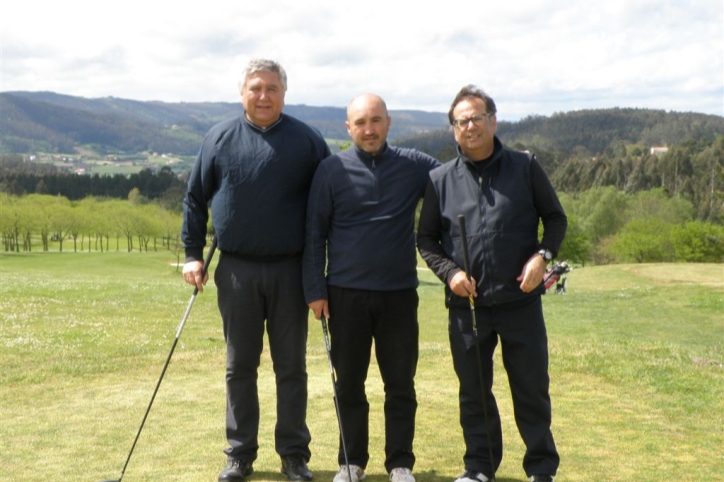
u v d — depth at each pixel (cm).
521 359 467
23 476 518
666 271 4234
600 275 4275
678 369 908
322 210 480
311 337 1566
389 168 476
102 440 624
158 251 9238
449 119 471
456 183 471
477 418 477
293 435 500
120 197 13788
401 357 485
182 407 753
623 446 606
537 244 471
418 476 504
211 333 1465
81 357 1094
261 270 491
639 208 8438
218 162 489
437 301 2791
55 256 6788
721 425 681
